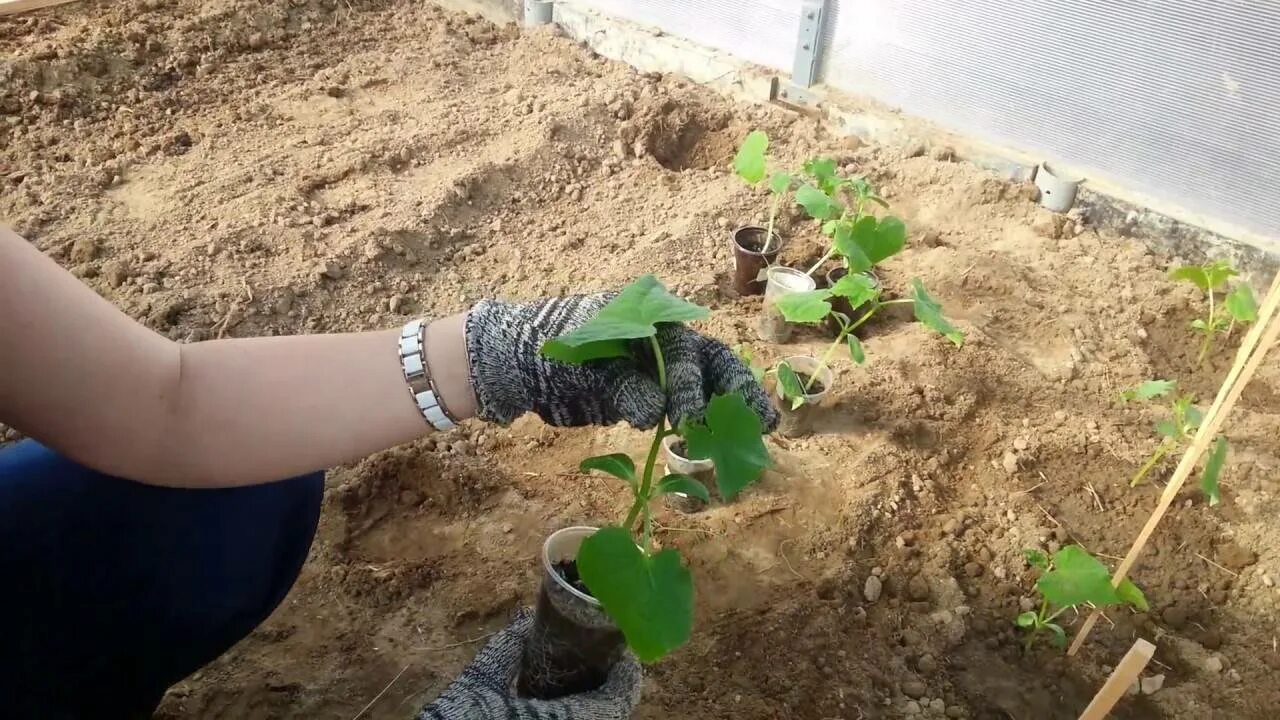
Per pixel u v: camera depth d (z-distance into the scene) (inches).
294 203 122.7
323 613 76.0
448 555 81.3
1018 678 75.9
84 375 48.6
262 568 65.5
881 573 81.8
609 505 86.6
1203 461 94.2
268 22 166.7
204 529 61.7
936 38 136.2
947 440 95.5
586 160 137.3
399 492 87.2
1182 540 87.5
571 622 53.7
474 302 111.2
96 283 107.8
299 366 53.0
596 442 93.4
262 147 135.9
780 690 72.2
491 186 129.6
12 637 56.1
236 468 52.5
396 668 72.0
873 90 147.3
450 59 163.0
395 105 148.8
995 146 137.9
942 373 102.3
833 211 117.3
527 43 168.9
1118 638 79.3
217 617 62.3
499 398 53.7
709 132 146.9
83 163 129.5
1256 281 119.1
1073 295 116.9
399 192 127.2
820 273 117.5
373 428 53.6
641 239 122.7
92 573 58.9
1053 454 95.0
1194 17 112.3
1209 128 118.3
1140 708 74.5
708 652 74.3
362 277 112.5
